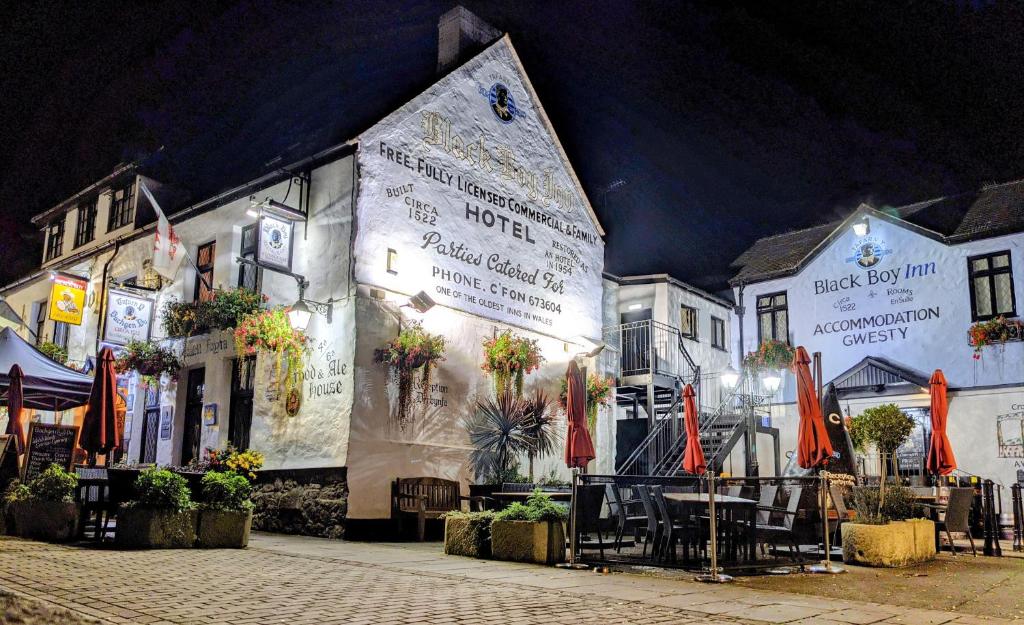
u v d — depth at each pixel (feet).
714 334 72.69
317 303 42.52
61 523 32.89
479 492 43.11
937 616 20.12
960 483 53.31
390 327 42.32
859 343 67.41
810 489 31.65
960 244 63.26
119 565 25.59
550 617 18.63
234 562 27.76
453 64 50.72
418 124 46.26
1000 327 59.21
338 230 42.55
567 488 44.98
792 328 71.20
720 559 28.63
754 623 18.57
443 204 47.03
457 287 47.03
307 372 42.57
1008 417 58.90
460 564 29.37
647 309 65.36
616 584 24.77
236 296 46.85
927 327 63.87
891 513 34.88
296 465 41.83
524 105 55.31
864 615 19.92
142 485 31.76
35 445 38.60
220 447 47.03
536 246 53.93
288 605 19.13
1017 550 42.52
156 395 53.31
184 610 18.06
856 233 68.69
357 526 38.96
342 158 43.32
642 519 32.45
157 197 61.41
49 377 43.57
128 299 52.90
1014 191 65.82
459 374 45.96
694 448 42.55
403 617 17.98
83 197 67.10
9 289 74.69
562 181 57.67
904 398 64.13
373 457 40.27
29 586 20.70
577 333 56.34
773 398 70.28
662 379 61.57
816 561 33.63
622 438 64.85
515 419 46.96
